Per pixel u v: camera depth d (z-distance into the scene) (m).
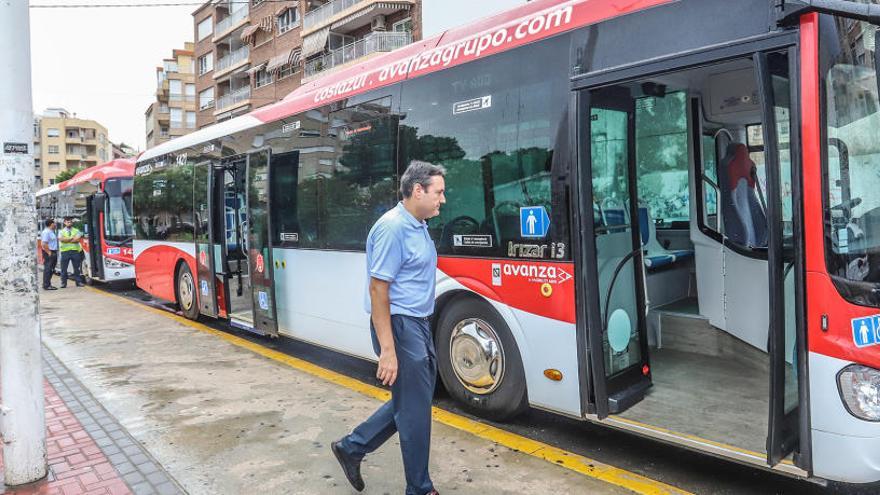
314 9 34.38
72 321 9.80
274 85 38.34
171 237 10.09
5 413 3.67
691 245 5.90
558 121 3.97
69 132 106.38
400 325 3.10
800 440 2.99
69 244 15.62
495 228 4.39
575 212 3.85
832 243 2.90
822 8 2.81
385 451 4.12
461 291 4.72
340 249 5.97
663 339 5.33
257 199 7.41
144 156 11.59
